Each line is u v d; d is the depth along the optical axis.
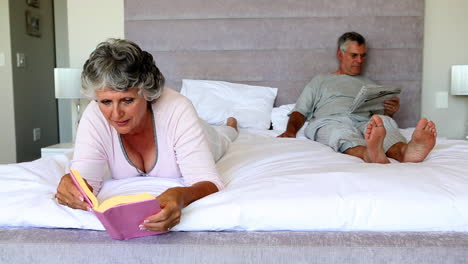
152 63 1.22
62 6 4.66
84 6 3.28
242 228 1.15
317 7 3.14
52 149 2.85
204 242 1.07
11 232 1.14
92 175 1.32
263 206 1.14
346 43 2.94
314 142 2.29
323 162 1.65
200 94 3.06
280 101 3.21
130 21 3.24
